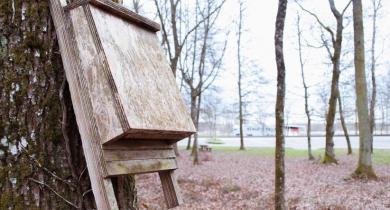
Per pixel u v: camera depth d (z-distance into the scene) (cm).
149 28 252
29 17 197
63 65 198
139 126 185
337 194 927
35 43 196
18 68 193
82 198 199
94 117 186
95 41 193
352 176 1202
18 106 191
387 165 1630
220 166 1711
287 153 2588
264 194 962
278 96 616
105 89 187
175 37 1456
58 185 194
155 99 215
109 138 181
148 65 227
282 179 604
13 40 194
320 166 1639
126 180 231
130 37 224
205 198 934
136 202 242
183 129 227
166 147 239
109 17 213
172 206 243
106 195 179
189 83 1822
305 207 780
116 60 198
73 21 197
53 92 198
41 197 190
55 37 203
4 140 188
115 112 183
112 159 186
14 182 187
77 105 190
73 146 202
